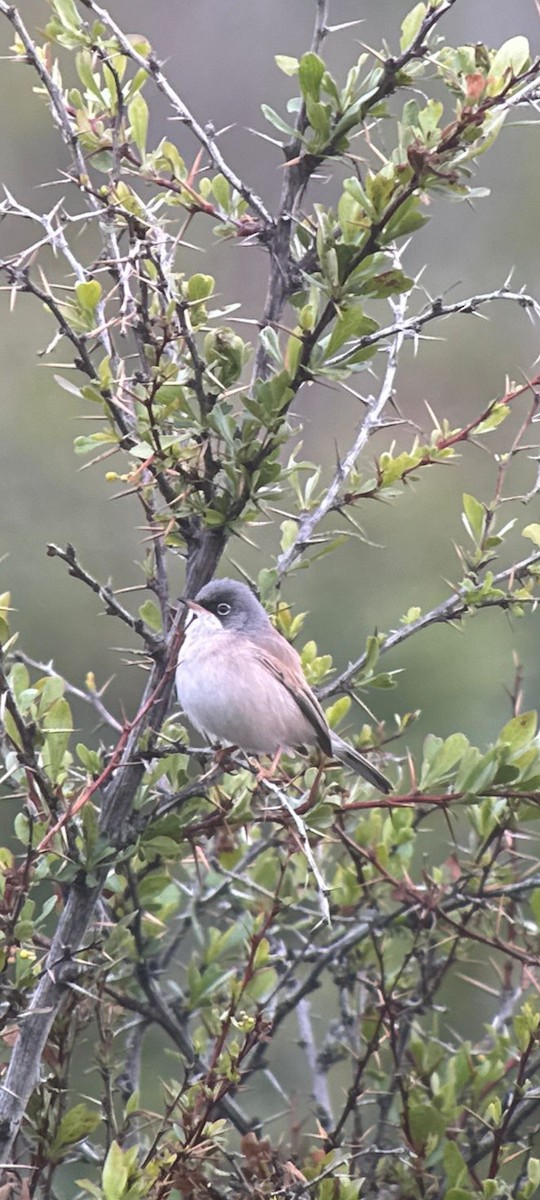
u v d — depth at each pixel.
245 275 25.73
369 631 19.70
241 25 31.36
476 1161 9.70
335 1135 9.12
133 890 9.58
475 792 8.81
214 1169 9.21
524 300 8.68
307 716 9.87
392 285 8.47
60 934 8.46
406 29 8.80
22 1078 8.18
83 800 7.79
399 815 10.66
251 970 8.83
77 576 8.59
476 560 9.57
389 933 11.01
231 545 20.72
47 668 9.27
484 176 27.98
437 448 9.33
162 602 8.88
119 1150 7.71
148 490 8.97
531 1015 9.32
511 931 10.72
